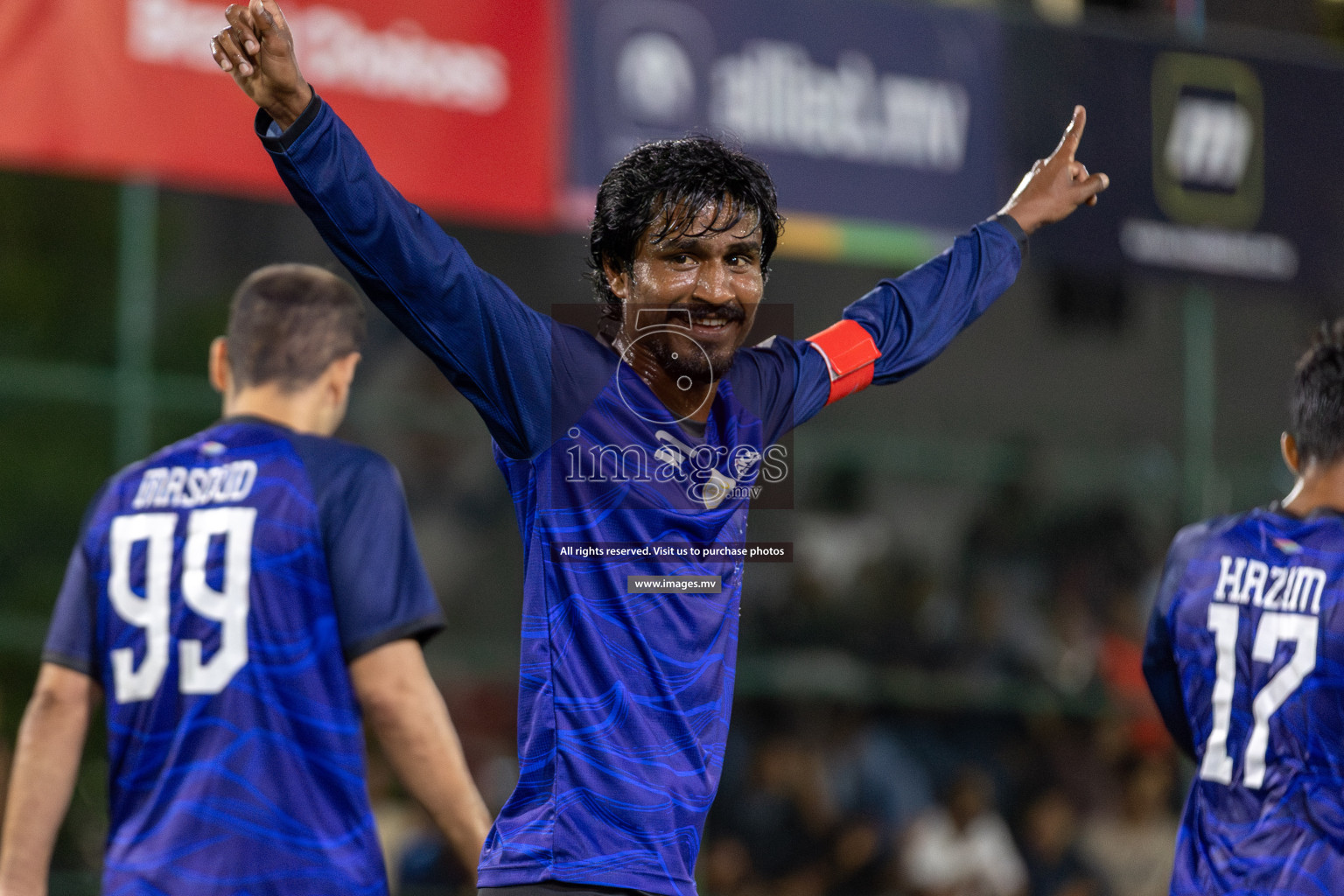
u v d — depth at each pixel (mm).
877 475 30891
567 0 19953
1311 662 10016
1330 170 24078
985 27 22359
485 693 26703
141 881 9102
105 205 37719
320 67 18594
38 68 17438
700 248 7672
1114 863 27844
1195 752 10750
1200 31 24031
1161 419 34719
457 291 7340
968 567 30672
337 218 7203
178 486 9680
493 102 19500
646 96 20312
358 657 9422
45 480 33250
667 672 7586
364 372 29812
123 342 23234
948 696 28375
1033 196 10430
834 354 9039
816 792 27109
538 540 7738
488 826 9625
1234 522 10820
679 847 7496
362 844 9375
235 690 9281
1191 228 23219
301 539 9461
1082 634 29906
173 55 18031
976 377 34812
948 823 27250
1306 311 33875
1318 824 9836
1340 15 28531
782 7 21141
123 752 9414
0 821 24766
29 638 27234
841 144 21391
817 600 29172
